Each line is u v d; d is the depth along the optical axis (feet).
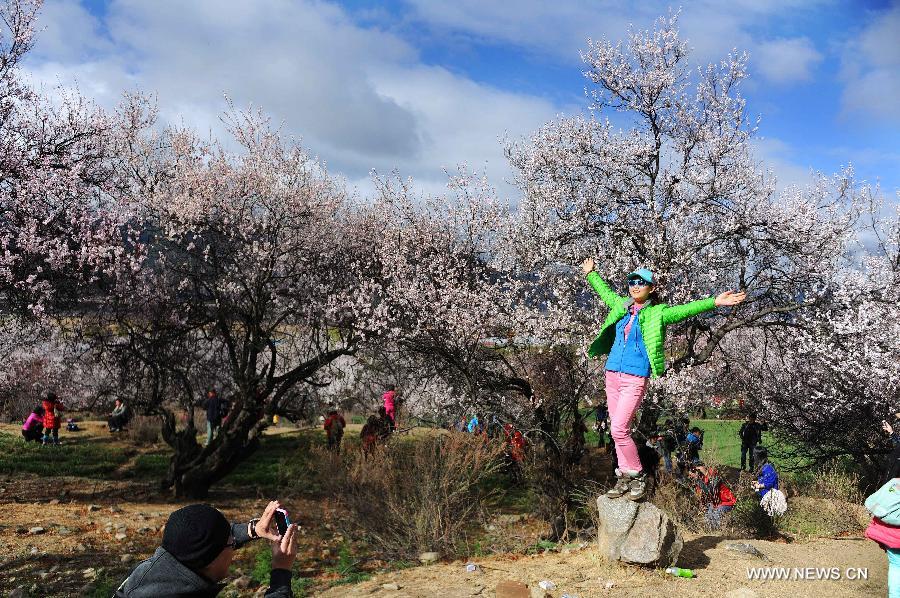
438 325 44.55
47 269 44.34
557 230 46.50
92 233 46.91
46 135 48.14
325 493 36.55
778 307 44.34
